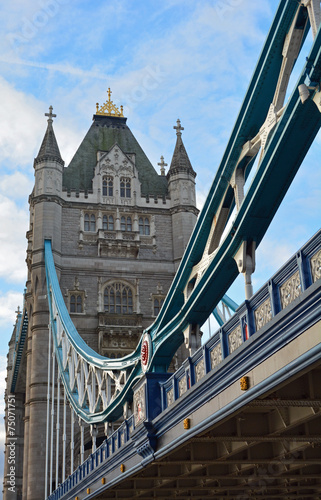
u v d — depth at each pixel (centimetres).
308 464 2117
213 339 1761
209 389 1694
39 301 6359
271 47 1977
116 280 6750
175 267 6925
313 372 1481
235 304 5859
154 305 6756
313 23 1731
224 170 2311
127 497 3034
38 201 6838
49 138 7169
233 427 1806
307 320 1201
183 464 2242
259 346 1391
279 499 2991
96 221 6981
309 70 1666
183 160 7444
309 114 1766
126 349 6394
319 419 1769
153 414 2289
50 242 6612
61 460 5878
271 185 1975
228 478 2355
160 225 7131
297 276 1288
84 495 3459
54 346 5731
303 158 1903
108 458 2803
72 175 7262
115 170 7262
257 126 2186
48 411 5578
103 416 3891
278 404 1472
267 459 2044
